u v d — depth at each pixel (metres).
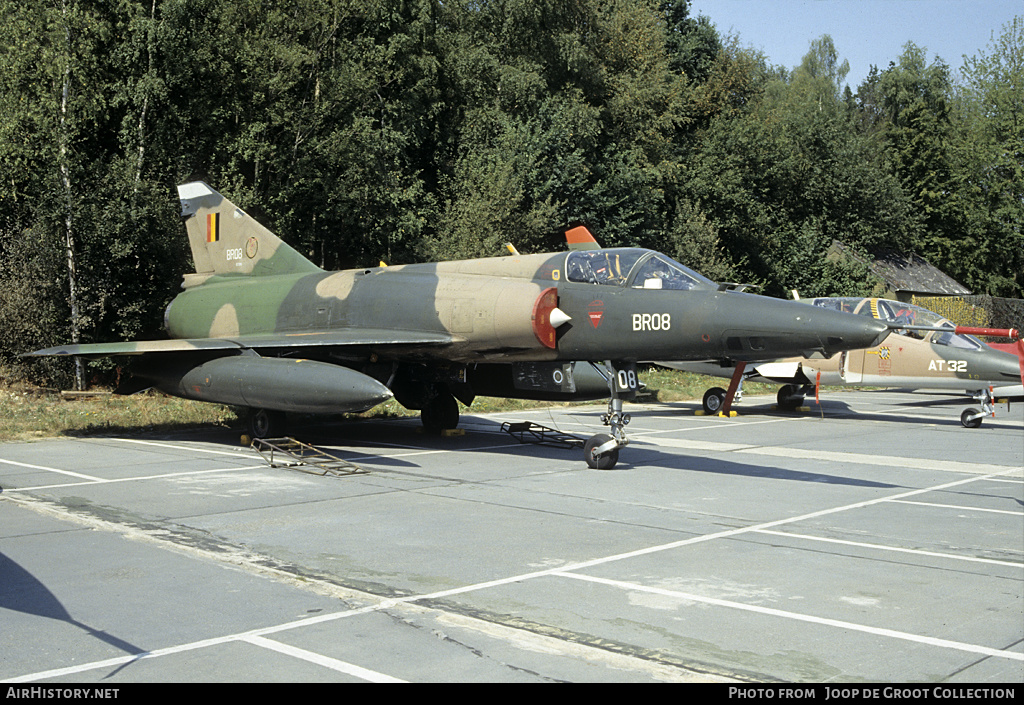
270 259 15.66
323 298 13.73
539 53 35.75
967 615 5.13
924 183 55.81
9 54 19.44
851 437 15.41
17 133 19.41
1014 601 5.42
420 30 31.11
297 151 24.55
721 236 38.59
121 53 21.11
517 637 4.67
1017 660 4.37
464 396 14.23
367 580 5.80
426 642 4.58
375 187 26.03
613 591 5.56
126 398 19.58
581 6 36.97
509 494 9.27
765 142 41.09
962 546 6.96
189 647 4.48
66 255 20.14
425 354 12.54
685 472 10.99
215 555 6.45
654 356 10.70
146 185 20.86
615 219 31.48
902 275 47.47
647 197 33.00
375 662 4.28
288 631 4.73
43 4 20.16
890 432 16.38
